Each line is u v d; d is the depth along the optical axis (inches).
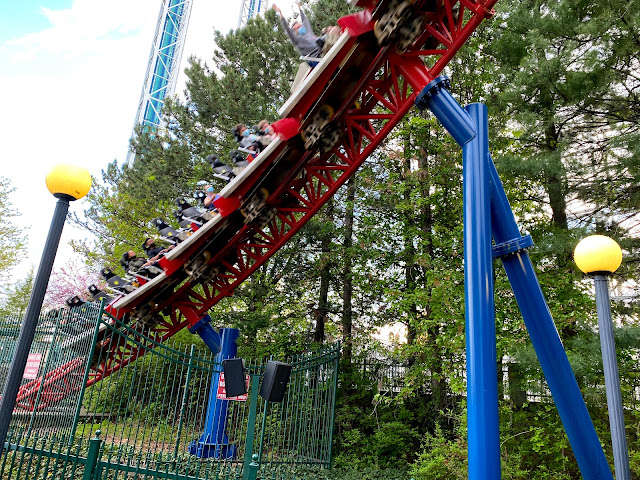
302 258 774.5
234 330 526.9
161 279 510.6
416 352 555.8
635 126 422.0
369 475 513.3
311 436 513.7
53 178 221.6
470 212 257.1
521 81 426.3
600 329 231.0
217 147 757.3
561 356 255.9
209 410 492.7
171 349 424.2
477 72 607.8
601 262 232.7
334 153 456.4
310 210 474.6
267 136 434.6
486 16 303.7
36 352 400.2
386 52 344.2
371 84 402.3
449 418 576.1
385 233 701.3
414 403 652.7
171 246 521.0
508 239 273.7
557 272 483.2
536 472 424.2
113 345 541.3
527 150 497.7
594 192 453.7
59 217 224.7
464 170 271.3
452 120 288.5
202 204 540.7
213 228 487.2
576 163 417.7
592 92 419.8
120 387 668.1
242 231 499.2
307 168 455.5
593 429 249.9
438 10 336.5
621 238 422.9
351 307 767.1
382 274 705.6
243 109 702.5
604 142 474.0
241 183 447.5
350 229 757.9
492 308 238.8
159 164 780.0
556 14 422.9
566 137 484.1
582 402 251.6
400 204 617.6
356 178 711.7
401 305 557.6
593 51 406.3
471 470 219.1
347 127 417.4
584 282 473.7
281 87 709.3
